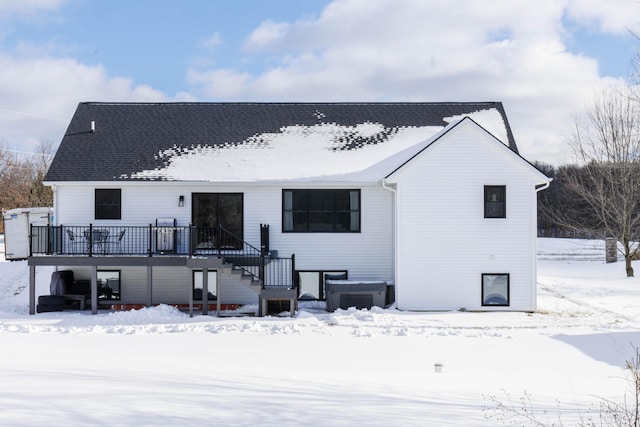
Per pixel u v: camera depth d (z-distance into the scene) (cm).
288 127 2298
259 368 1067
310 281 2048
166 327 1571
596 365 1164
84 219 2000
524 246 1902
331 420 632
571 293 2245
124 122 2273
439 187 1906
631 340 1405
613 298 2128
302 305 1994
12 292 2316
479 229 1902
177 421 588
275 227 2033
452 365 1155
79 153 2088
